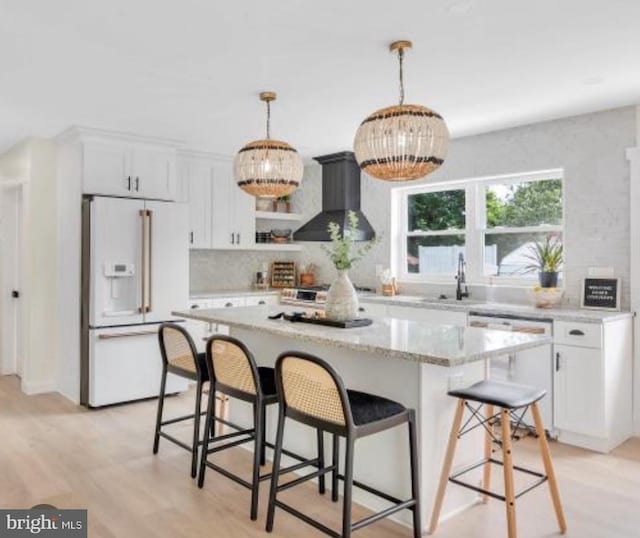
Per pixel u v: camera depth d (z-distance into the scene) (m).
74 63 3.00
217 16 2.43
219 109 3.93
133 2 2.29
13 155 5.38
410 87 3.45
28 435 3.81
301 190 6.64
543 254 4.27
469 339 2.60
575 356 3.65
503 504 2.82
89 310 4.45
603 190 4.05
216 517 2.65
